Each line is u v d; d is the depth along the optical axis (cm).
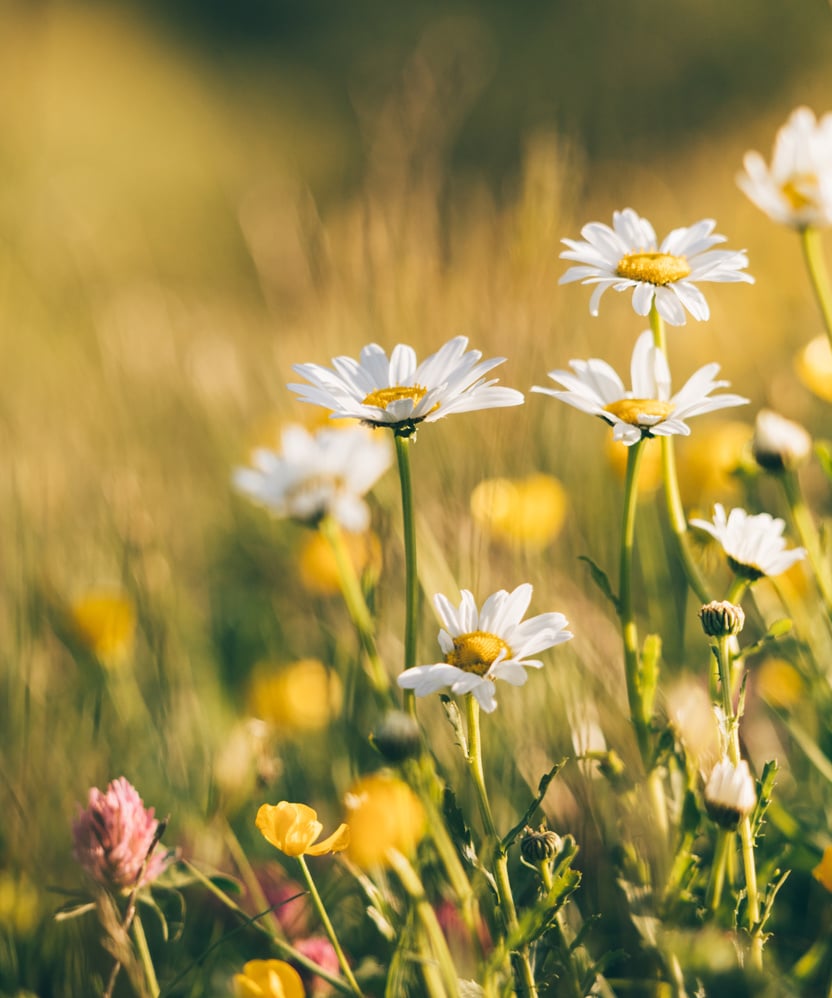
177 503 98
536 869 59
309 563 80
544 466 81
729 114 232
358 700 70
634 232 64
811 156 68
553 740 66
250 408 110
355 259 82
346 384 61
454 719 58
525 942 58
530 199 80
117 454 98
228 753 67
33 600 76
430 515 74
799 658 69
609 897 63
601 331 98
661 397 62
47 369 115
